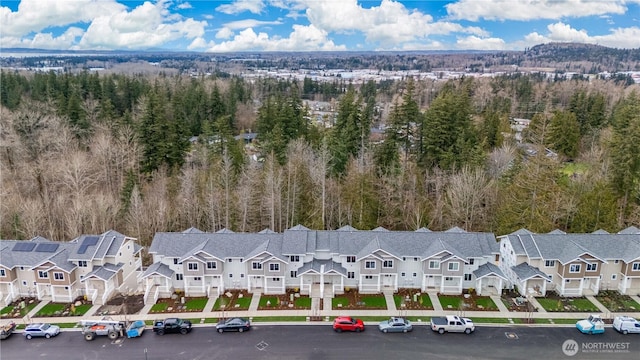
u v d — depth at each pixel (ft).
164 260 161.89
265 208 210.18
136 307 153.38
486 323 142.51
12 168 243.19
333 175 224.12
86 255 159.74
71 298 157.17
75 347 132.57
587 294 158.81
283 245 163.22
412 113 231.91
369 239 166.61
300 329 140.15
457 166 219.61
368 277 161.48
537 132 254.06
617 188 202.39
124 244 169.58
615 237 163.94
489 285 163.53
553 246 162.71
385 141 229.25
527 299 155.63
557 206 190.39
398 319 139.64
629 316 145.07
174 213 206.39
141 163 241.35
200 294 160.35
